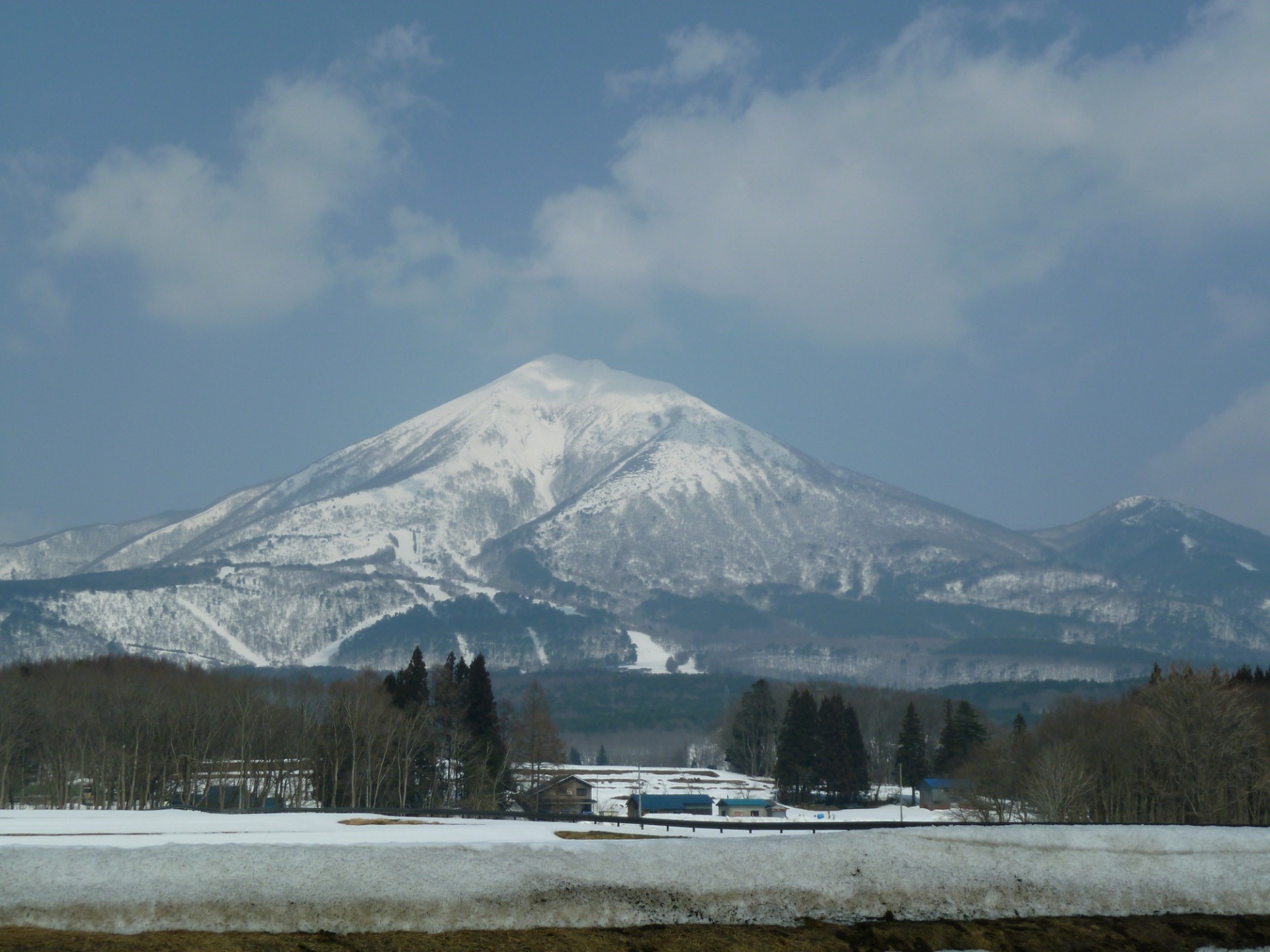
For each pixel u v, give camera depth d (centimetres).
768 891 3431
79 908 2952
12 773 10288
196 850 3300
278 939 2912
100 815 6003
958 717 16038
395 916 3077
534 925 3142
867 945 3216
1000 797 9900
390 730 9700
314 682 17638
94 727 10112
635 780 17225
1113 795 9269
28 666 14462
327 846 3434
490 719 10994
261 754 10844
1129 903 3603
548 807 12719
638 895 3328
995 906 3522
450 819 5803
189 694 11388
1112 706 11750
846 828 5184
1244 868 3841
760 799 13150
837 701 15262
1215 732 8369
